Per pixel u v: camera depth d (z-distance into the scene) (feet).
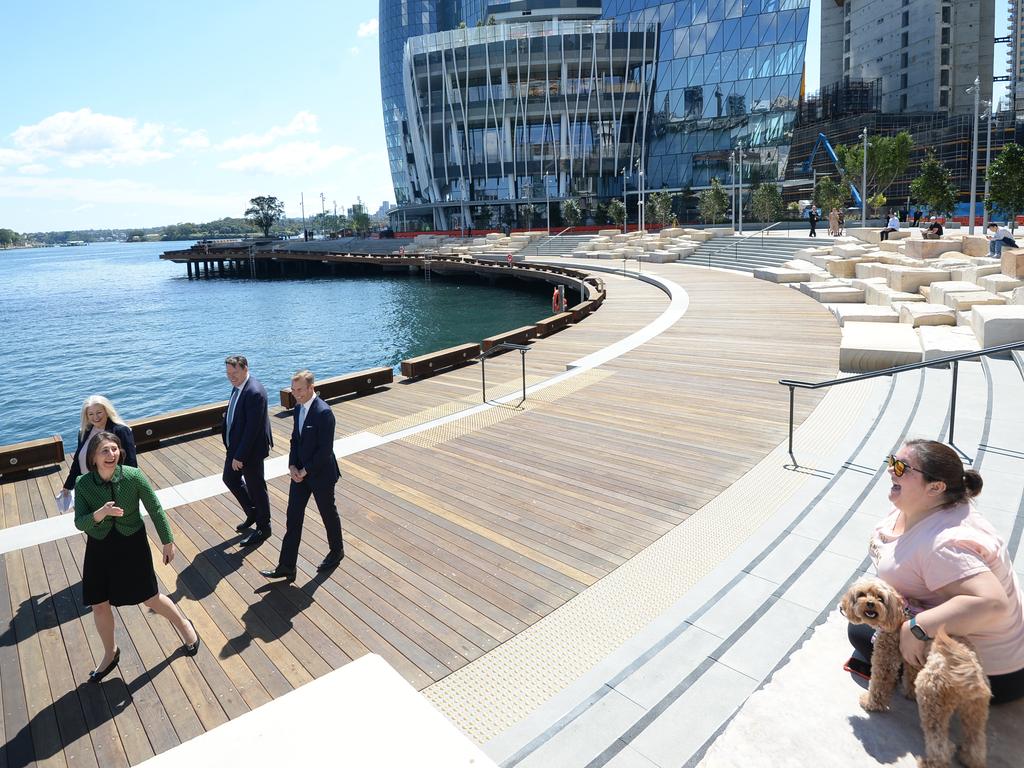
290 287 230.68
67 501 19.63
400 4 380.17
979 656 8.82
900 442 26.40
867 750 8.98
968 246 69.15
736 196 250.98
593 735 12.49
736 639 15.02
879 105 276.21
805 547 19.01
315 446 19.16
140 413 77.71
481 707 13.75
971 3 248.11
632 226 257.55
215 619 17.80
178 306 187.32
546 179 275.39
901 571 9.41
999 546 8.88
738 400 35.55
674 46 255.09
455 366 48.57
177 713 14.42
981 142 206.59
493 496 24.61
